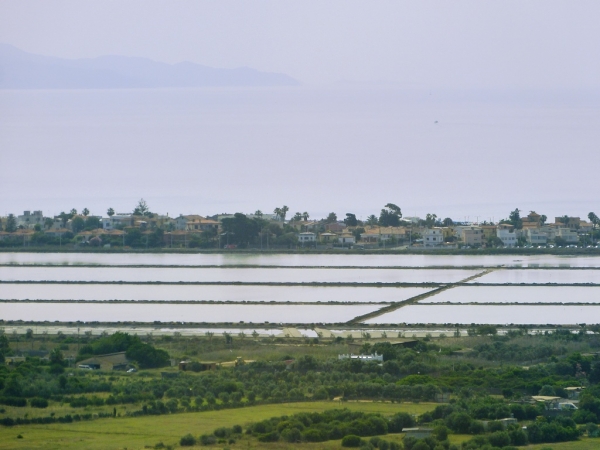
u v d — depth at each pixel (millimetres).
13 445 192750
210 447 191500
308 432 197750
